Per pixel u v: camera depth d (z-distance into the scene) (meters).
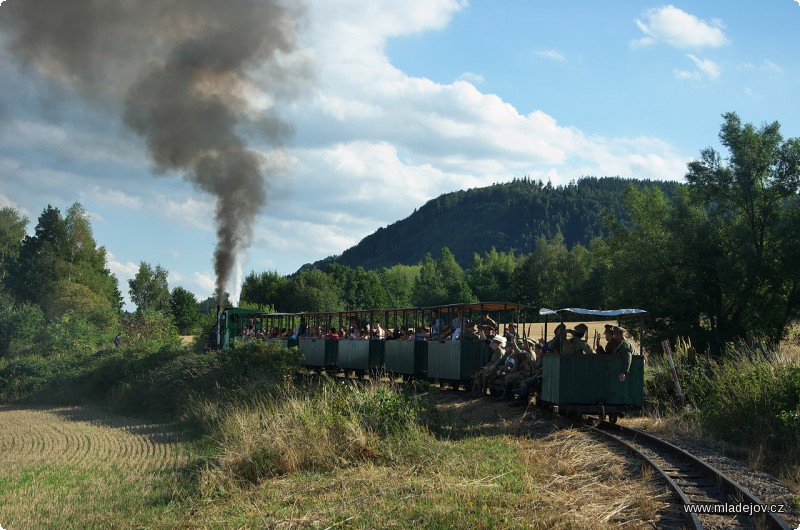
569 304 76.62
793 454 11.22
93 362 32.88
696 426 13.66
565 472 10.23
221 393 21.16
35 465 15.64
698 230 41.44
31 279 72.88
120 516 10.63
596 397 14.25
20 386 31.67
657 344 40.75
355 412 13.23
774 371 13.96
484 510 8.30
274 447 12.12
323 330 28.20
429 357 21.91
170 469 14.01
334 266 99.06
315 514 8.90
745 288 39.56
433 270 129.38
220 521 9.32
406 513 8.48
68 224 79.19
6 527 10.41
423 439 12.49
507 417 15.62
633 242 47.47
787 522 7.99
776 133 41.34
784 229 39.22
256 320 32.78
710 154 42.59
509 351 18.09
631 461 10.66
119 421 22.52
